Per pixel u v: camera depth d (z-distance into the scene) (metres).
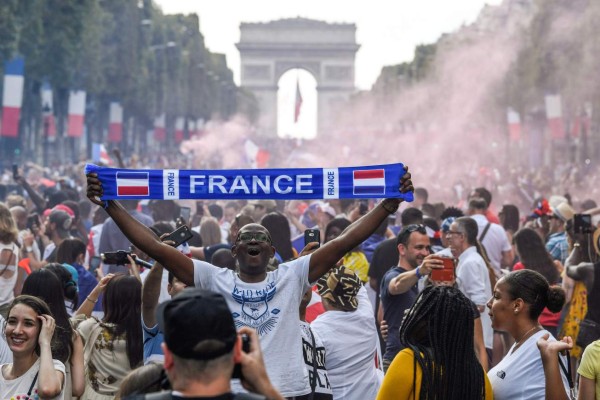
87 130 103.44
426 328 8.16
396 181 8.84
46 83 76.19
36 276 10.95
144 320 9.98
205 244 18.92
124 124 116.50
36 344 9.48
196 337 5.49
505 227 22.81
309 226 26.33
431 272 11.34
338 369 11.12
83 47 78.44
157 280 9.81
